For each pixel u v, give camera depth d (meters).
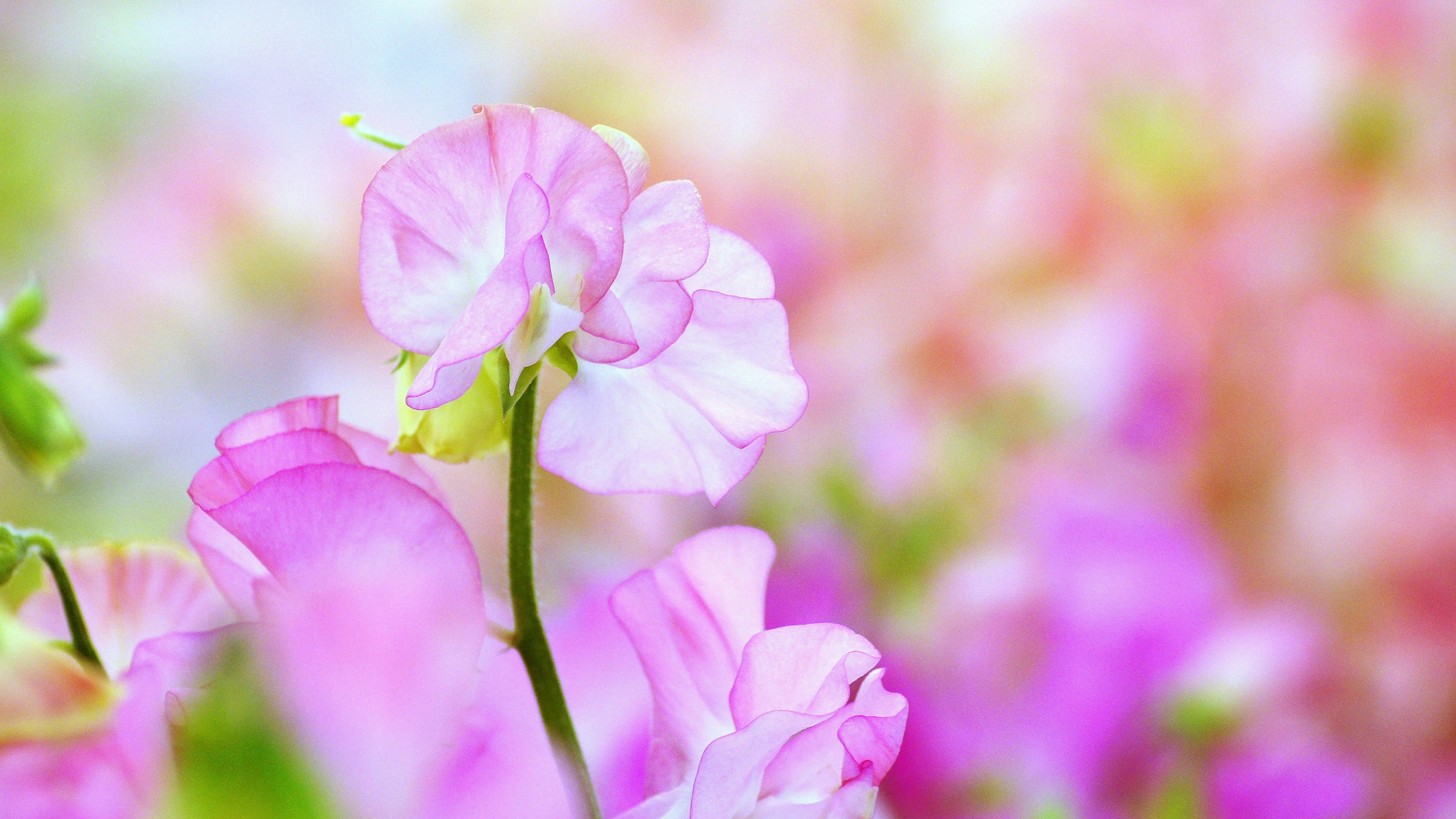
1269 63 1.02
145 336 1.09
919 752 0.69
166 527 0.96
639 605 0.57
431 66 1.17
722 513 0.84
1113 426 0.89
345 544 0.53
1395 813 0.71
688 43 1.14
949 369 0.94
